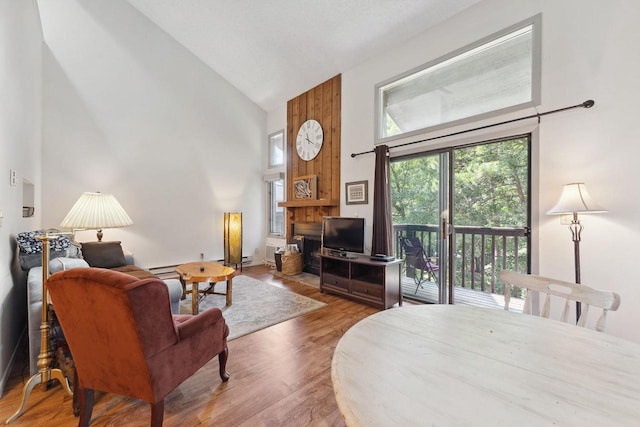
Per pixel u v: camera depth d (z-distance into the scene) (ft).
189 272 10.18
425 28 11.28
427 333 3.73
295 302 11.50
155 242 15.14
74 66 12.76
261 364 6.98
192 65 16.43
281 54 14.66
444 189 11.02
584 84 7.74
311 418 5.20
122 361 4.40
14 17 7.36
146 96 14.80
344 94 14.60
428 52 11.25
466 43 10.17
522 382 2.64
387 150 12.23
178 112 15.93
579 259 7.47
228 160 18.11
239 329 8.88
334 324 9.41
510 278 5.32
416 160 11.91
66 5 12.53
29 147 9.37
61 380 5.55
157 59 15.15
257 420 5.14
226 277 10.12
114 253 11.98
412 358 3.08
